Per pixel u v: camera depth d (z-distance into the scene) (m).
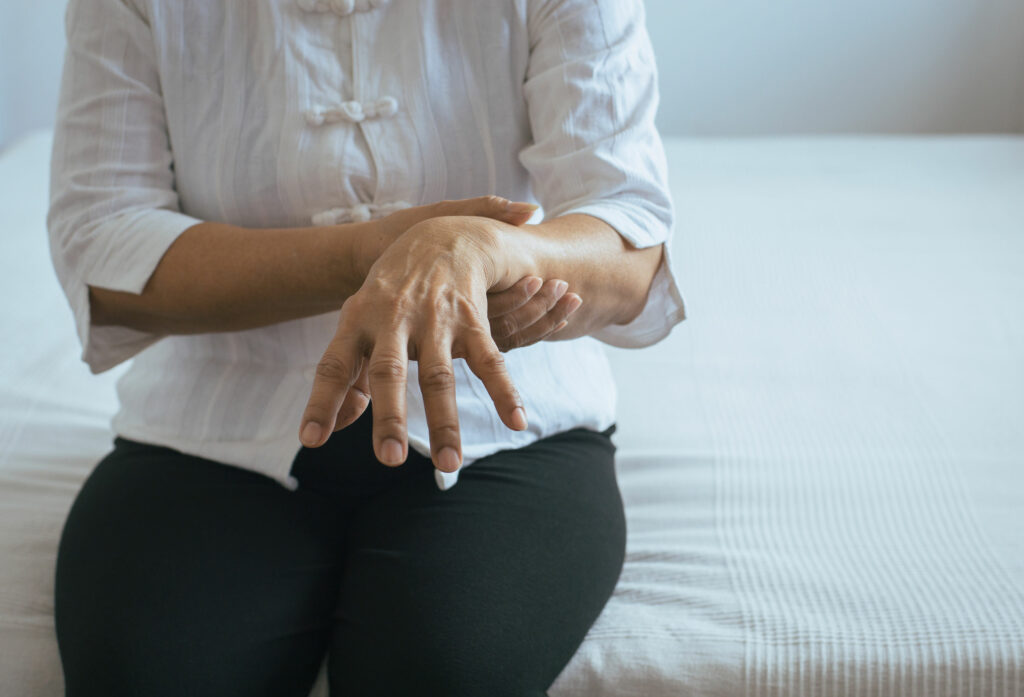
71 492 1.05
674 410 1.18
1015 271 1.50
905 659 0.78
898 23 2.56
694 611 0.86
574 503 0.84
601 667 0.80
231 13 0.85
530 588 0.76
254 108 0.86
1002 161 1.99
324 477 0.87
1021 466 1.04
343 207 0.85
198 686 0.72
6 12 2.57
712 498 1.02
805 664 0.79
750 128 2.71
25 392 1.23
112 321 0.87
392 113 0.84
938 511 0.98
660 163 0.86
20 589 0.89
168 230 0.82
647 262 0.81
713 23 2.60
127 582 0.77
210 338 0.92
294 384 0.88
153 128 0.88
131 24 0.85
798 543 0.94
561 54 0.83
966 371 1.24
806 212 1.76
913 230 1.67
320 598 0.82
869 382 1.22
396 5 0.85
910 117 2.65
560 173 0.83
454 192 0.87
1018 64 2.56
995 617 0.81
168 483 0.86
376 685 0.71
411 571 0.76
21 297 1.48
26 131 2.71
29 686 0.82
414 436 0.82
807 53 2.61
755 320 1.39
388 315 0.56
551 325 0.69
